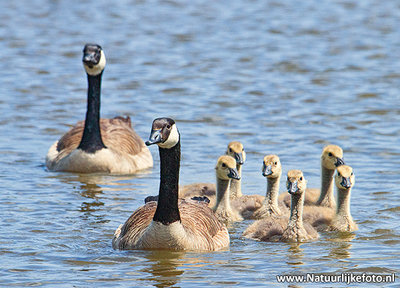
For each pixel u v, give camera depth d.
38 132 22.97
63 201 16.58
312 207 16.20
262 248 13.76
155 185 18.47
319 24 43.47
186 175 18.81
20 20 43.97
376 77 30.75
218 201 16.42
